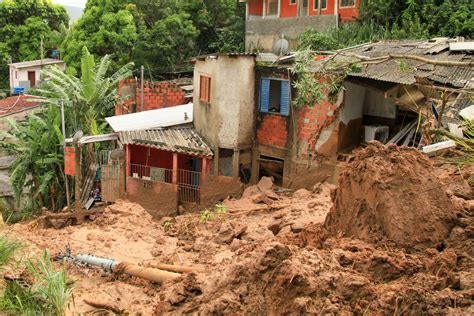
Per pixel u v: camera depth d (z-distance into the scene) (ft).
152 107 80.23
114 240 37.01
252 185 59.26
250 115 59.16
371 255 18.01
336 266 17.16
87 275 29.12
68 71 84.12
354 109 55.31
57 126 63.62
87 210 54.54
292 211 42.01
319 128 54.44
